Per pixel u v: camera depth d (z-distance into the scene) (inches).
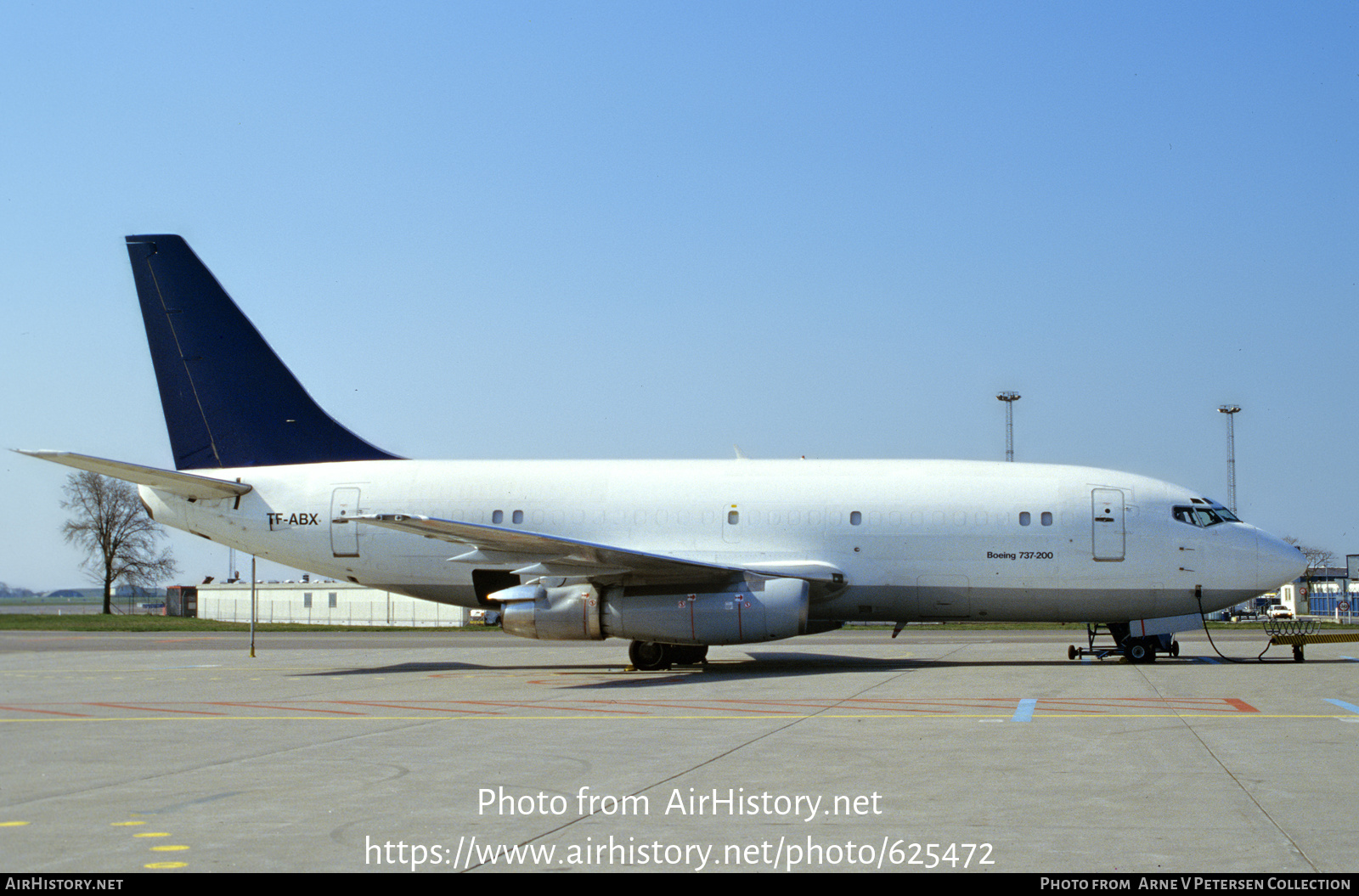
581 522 1054.4
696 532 1038.4
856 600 1031.0
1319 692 741.9
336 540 1091.3
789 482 1048.8
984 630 2122.3
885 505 1028.5
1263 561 1001.5
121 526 3698.3
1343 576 3806.6
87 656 1347.2
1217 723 581.3
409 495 1083.9
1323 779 416.8
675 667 1066.7
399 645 1578.5
